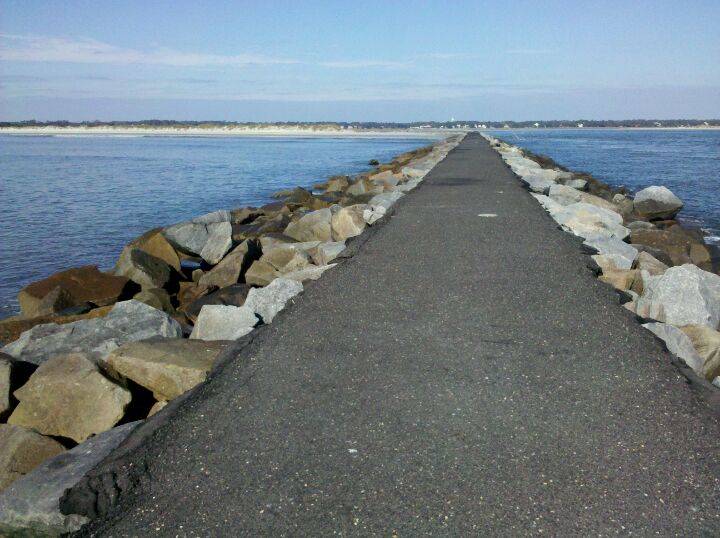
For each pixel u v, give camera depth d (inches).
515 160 1130.0
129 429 145.6
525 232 379.2
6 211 899.4
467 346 185.9
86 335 252.1
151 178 1439.5
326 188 1075.9
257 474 120.2
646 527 103.8
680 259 455.5
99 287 396.2
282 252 430.0
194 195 1117.7
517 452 126.6
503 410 144.8
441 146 1828.2
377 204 550.3
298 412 145.3
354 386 159.3
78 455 134.9
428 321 210.1
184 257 514.0
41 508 116.9
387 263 299.1
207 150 2861.7
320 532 103.4
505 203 521.0
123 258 438.9
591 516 106.6
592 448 128.0
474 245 340.2
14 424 175.6
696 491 113.3
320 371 169.3
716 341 214.1
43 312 370.9
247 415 144.5
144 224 796.6
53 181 1344.7
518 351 181.2
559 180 884.0
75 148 3014.3
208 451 129.0
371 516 107.1
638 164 1713.8
